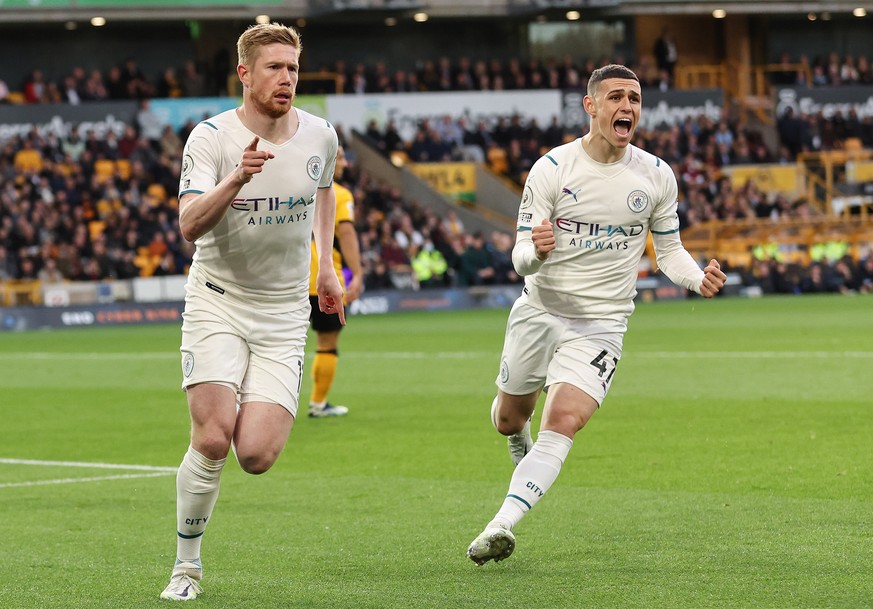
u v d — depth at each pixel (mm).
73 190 59000
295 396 9797
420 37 73875
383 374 27125
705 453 15516
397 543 11055
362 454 16375
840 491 12828
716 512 11953
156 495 13938
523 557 10367
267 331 9742
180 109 63625
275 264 9719
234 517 12430
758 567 9711
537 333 10852
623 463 14961
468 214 64250
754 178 68750
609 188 10609
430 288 56594
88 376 28906
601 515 11977
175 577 9422
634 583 9352
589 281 10703
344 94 67312
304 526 11914
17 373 30094
